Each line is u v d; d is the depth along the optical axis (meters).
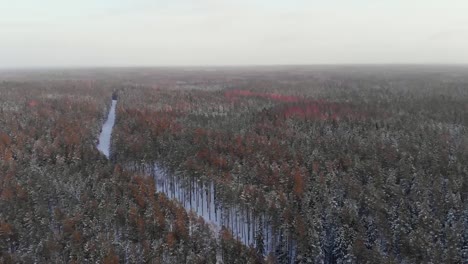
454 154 94.56
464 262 60.88
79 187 79.50
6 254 60.34
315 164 86.75
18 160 92.69
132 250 61.19
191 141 108.50
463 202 74.31
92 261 59.22
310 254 63.12
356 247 60.97
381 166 88.38
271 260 63.44
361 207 73.06
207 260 61.53
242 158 95.75
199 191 88.56
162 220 67.88
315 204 72.19
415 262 60.56
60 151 99.44
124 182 82.94
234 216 78.50
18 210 69.88
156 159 102.81
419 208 68.88
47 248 61.22
